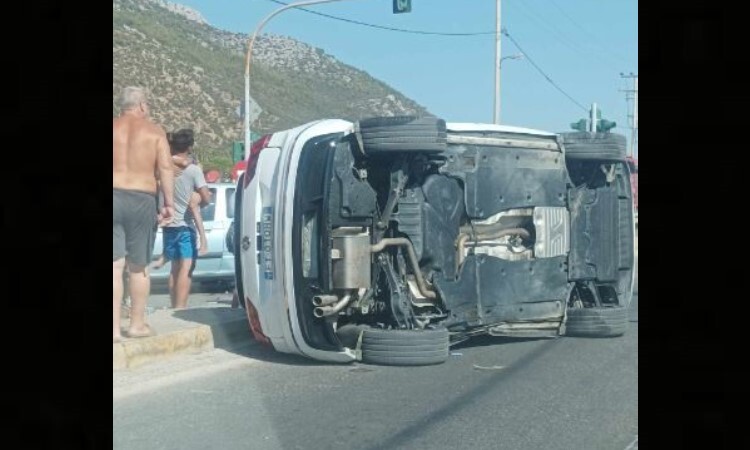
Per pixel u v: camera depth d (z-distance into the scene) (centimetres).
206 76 5550
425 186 915
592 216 1060
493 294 967
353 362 916
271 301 895
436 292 928
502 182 970
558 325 1041
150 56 5397
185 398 776
